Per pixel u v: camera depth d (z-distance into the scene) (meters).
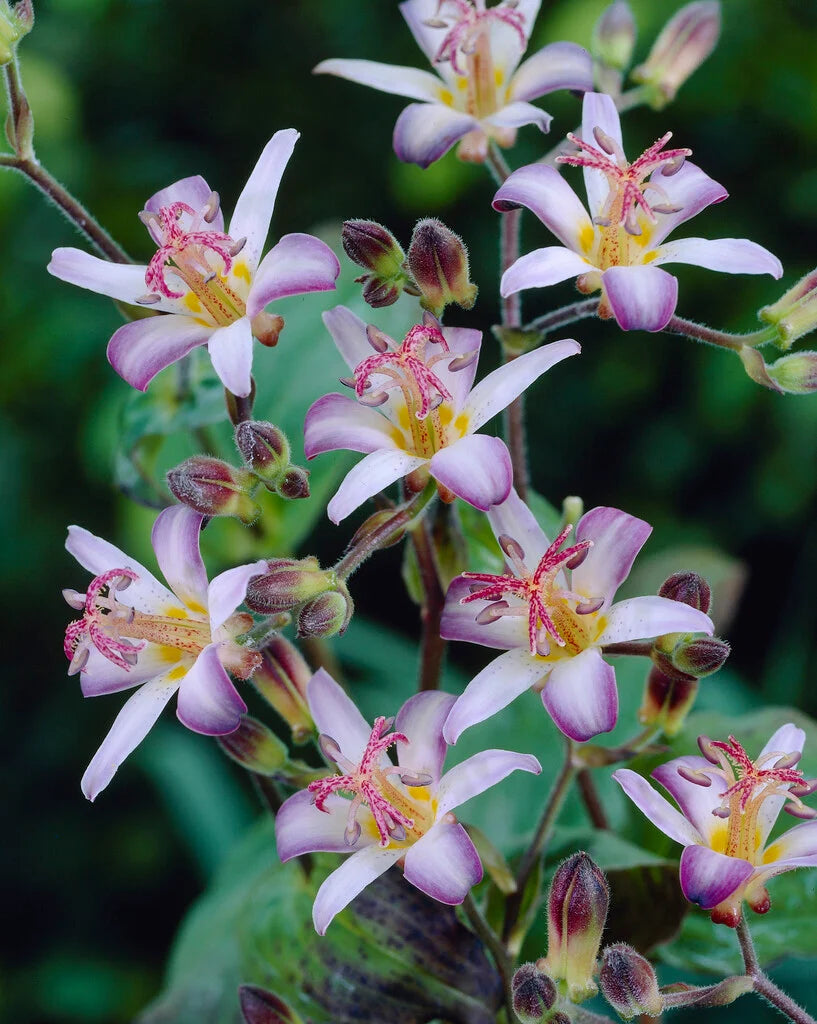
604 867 0.32
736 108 0.63
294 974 0.32
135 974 0.62
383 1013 0.31
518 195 0.29
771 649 0.62
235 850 0.39
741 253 0.28
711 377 0.61
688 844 0.27
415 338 0.28
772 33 0.61
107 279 0.30
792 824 0.32
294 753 0.53
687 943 0.33
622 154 0.30
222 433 0.38
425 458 0.29
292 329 0.37
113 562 0.29
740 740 0.34
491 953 0.31
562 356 0.28
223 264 0.29
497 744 0.38
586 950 0.28
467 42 0.32
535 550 0.28
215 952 0.36
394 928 0.31
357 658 0.51
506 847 0.34
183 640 0.29
